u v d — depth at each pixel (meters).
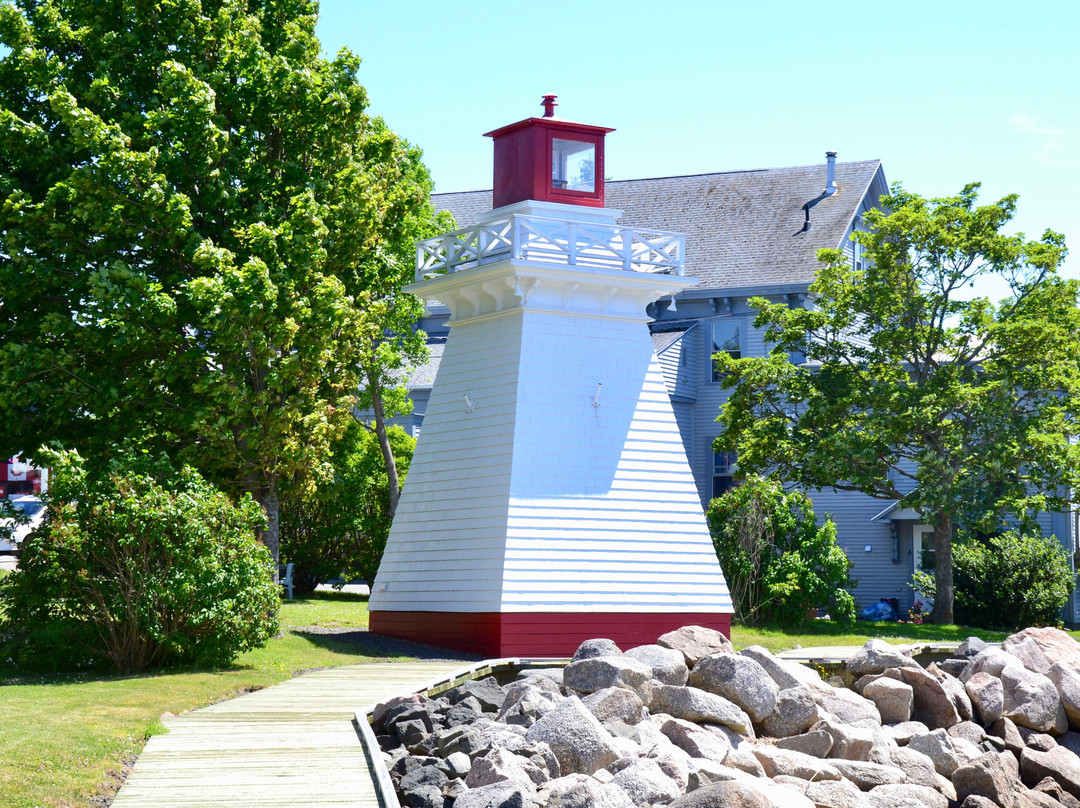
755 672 15.93
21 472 32.31
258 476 23.48
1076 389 28.94
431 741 12.75
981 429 29.06
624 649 22.06
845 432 29.58
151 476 18.16
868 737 15.19
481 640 21.56
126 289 21.14
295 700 14.99
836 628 28.77
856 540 36.47
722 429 38.56
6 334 23.00
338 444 34.06
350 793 9.85
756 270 39.69
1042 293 30.14
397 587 23.75
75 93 23.19
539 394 22.55
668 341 38.09
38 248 22.33
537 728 13.03
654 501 23.03
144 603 17.06
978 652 21.50
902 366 33.59
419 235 33.59
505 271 22.48
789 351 32.50
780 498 30.47
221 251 21.02
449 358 24.34
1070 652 21.66
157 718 13.15
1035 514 30.52
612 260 24.08
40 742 11.07
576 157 24.47
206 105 21.88
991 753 15.61
